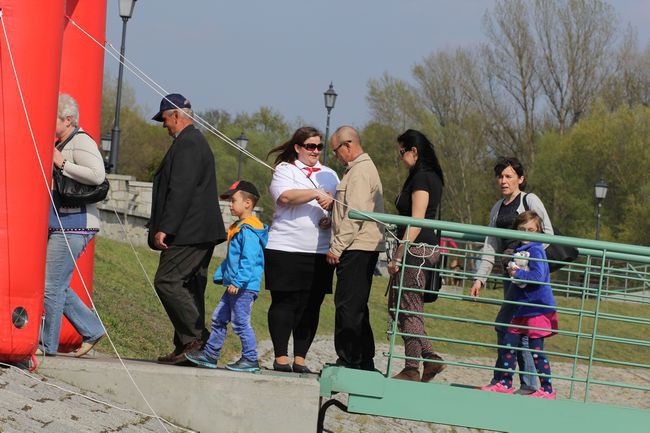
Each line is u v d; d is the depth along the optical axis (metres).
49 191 9.76
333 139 10.86
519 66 69.75
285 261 10.81
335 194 11.01
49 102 9.73
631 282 29.22
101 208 29.81
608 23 69.75
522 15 69.50
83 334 10.55
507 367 10.95
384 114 70.19
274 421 9.99
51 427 7.98
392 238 10.98
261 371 10.72
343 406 10.52
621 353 28.98
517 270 10.80
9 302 9.47
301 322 11.12
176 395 9.93
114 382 9.85
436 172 10.89
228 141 10.88
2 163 9.49
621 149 65.56
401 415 10.45
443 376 20.06
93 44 12.14
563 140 67.06
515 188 11.73
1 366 9.53
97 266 21.14
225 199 10.78
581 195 66.56
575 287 11.13
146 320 17.59
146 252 27.61
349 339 10.67
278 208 10.93
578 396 19.52
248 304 10.50
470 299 10.90
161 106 10.58
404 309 10.84
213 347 10.54
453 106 69.94
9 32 9.52
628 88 70.94
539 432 10.52
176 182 10.29
